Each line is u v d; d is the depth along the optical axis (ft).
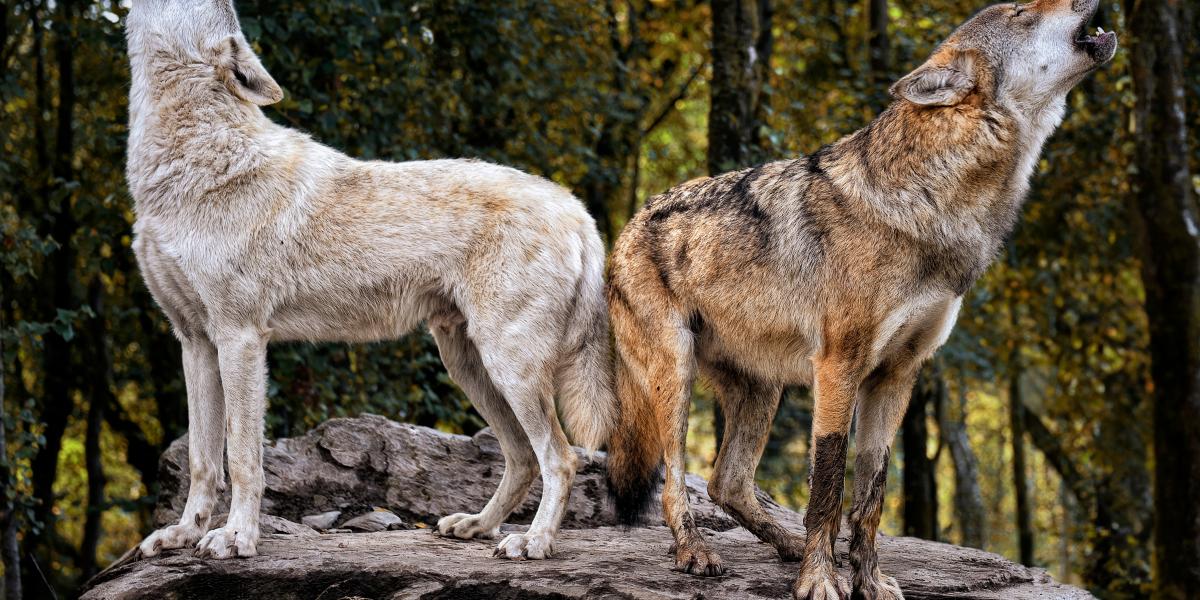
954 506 58.75
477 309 15.87
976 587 15.24
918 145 13.58
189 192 15.49
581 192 39.11
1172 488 32.63
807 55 40.93
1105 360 42.14
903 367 14.44
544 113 33.32
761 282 14.70
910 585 14.96
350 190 16.19
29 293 36.86
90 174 33.94
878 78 36.01
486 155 31.89
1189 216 33.14
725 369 16.48
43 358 37.32
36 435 25.29
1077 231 41.34
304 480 19.98
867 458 14.56
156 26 15.83
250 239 15.51
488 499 20.07
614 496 16.52
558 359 16.20
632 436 16.33
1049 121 13.91
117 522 53.01
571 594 13.84
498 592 14.21
